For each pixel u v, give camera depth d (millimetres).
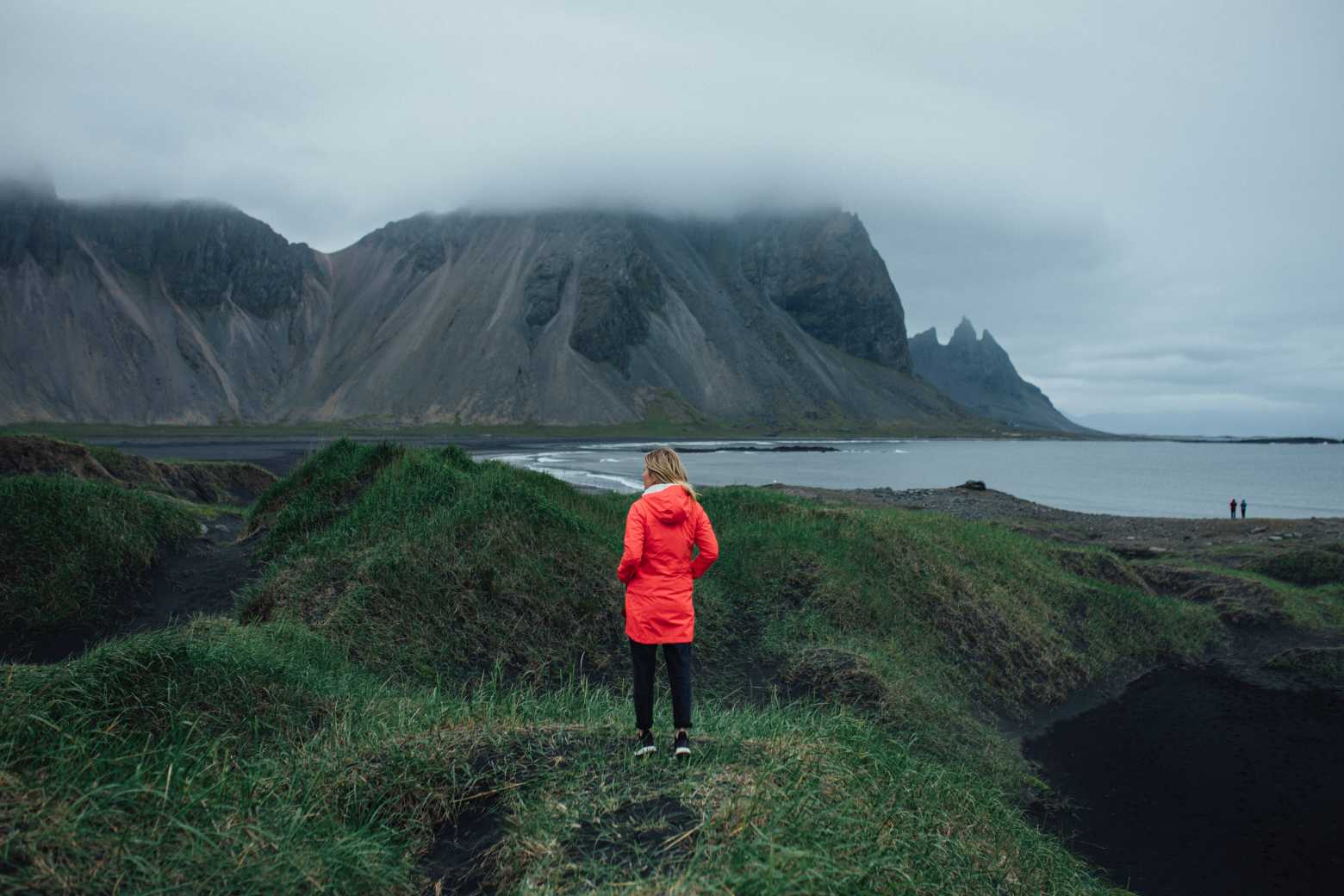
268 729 5434
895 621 11578
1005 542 16594
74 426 160750
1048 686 11594
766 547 12609
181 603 10680
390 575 9578
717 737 4879
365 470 13383
